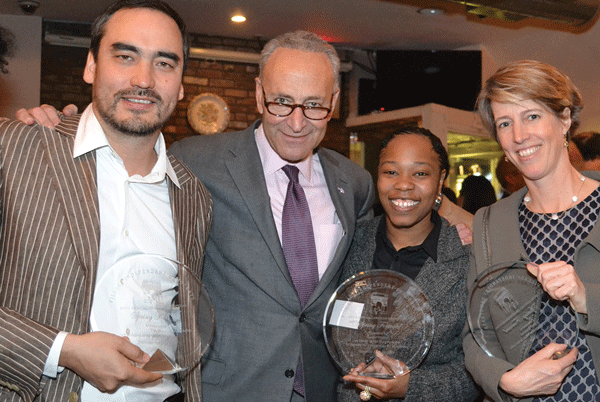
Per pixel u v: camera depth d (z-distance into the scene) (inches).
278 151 75.1
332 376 75.2
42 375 53.6
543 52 235.8
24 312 53.6
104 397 57.1
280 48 72.5
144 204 62.6
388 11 215.6
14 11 215.6
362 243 81.9
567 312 64.2
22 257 53.9
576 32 211.0
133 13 59.5
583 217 65.3
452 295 74.2
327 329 69.7
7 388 53.8
